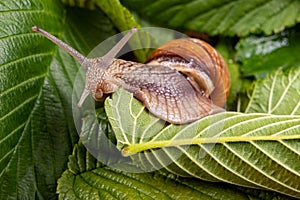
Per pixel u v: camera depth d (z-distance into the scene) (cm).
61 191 38
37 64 39
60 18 41
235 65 44
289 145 37
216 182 38
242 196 38
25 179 39
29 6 39
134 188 38
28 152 39
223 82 41
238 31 44
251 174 37
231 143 37
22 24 39
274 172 37
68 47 39
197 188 38
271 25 44
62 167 39
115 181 38
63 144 39
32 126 39
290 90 41
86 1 42
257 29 44
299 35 45
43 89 39
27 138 39
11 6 39
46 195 39
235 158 37
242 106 41
